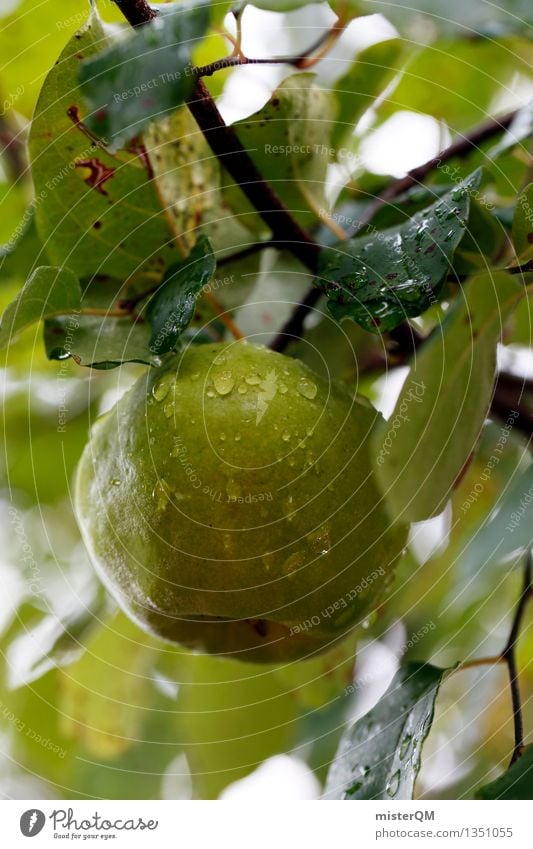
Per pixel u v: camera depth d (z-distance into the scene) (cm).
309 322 54
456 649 62
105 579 50
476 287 47
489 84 59
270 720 59
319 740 61
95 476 50
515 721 50
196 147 52
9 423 63
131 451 48
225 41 55
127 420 49
